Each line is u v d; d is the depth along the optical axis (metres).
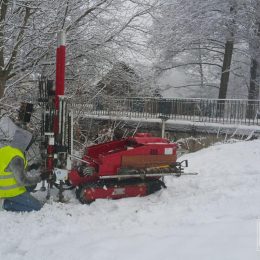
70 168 6.89
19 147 6.33
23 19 12.53
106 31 14.33
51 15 12.62
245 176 8.74
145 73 16.31
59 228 5.62
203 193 7.34
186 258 4.32
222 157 11.26
